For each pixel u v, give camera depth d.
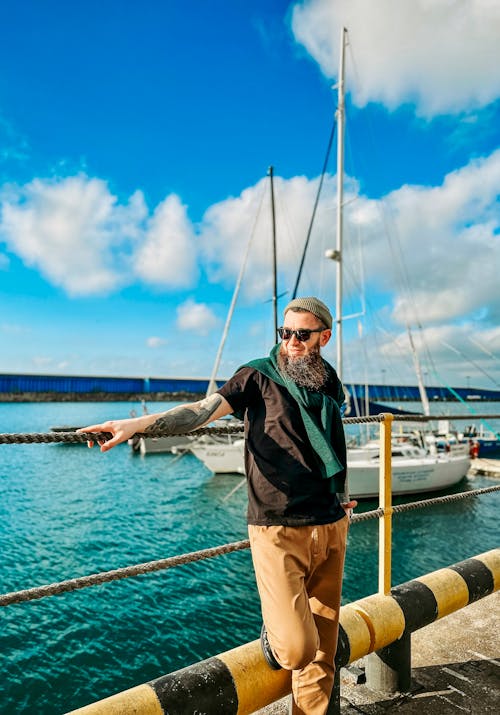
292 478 1.59
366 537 17.22
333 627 1.75
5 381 115.19
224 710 1.64
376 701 2.28
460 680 2.43
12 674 8.73
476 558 2.81
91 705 1.51
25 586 12.67
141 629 10.35
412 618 2.29
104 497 23.61
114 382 126.31
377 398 32.31
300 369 1.64
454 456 26.92
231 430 1.83
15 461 35.88
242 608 11.30
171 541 16.72
